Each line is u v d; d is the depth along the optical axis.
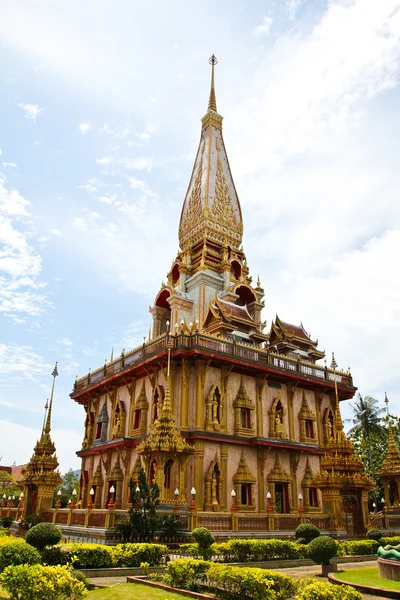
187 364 33.31
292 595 13.46
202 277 46.06
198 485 30.48
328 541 18.34
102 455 40.22
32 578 10.96
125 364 38.81
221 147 56.88
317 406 40.72
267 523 26.22
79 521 25.91
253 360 35.28
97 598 12.99
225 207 52.97
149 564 18.36
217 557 19.58
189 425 31.98
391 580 16.06
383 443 63.97
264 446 34.41
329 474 29.48
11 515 38.56
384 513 35.84
